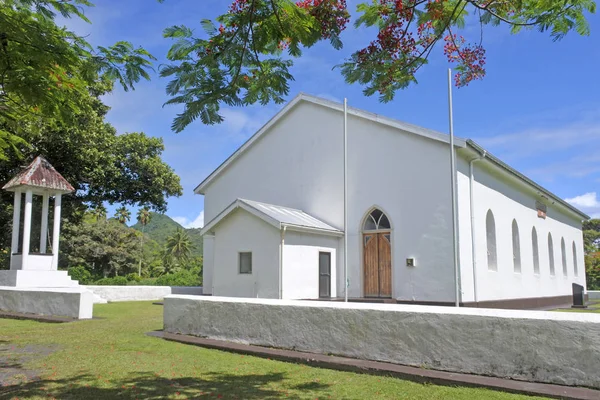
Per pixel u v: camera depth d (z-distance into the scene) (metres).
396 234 16.53
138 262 64.94
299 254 15.88
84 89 7.30
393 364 7.21
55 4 6.13
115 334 10.79
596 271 48.59
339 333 7.88
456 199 15.41
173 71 5.23
